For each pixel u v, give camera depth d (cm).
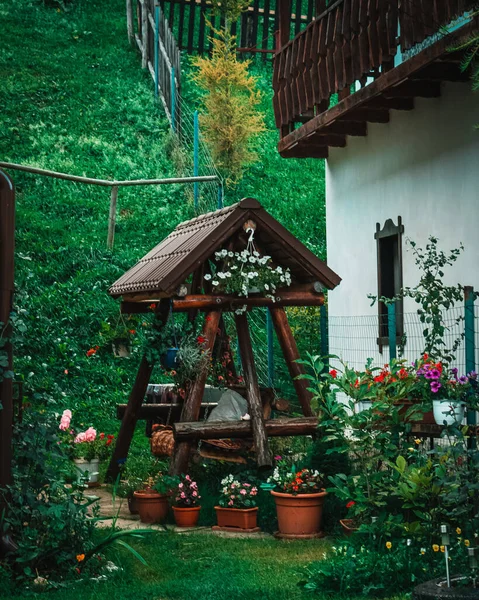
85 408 1284
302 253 913
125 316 1470
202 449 948
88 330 1434
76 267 1549
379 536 667
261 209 890
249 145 1845
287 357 935
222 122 1816
